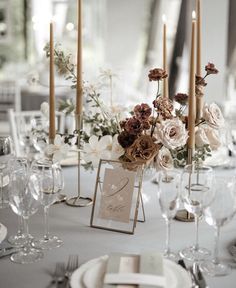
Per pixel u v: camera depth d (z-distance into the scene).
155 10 6.84
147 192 1.58
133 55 7.16
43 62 6.36
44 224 1.27
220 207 0.96
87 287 0.83
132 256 0.92
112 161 1.28
